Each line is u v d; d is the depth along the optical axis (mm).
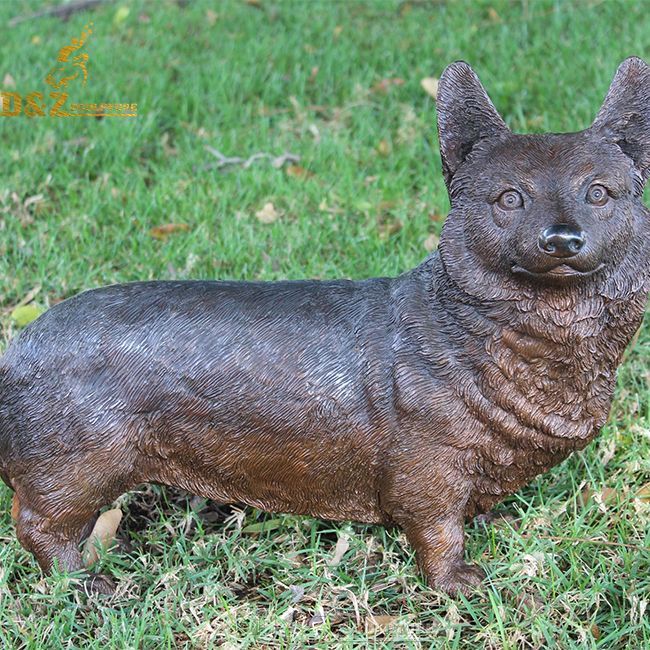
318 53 10312
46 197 8156
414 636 4594
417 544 4855
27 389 4695
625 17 10492
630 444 5711
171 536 5398
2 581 4895
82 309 4797
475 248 4348
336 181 8242
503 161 4281
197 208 7789
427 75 9734
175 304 4793
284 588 5059
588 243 4086
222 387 4688
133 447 4773
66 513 4777
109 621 4715
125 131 8844
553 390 4512
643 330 6574
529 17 10641
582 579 4867
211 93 9555
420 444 4625
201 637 4660
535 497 5438
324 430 4703
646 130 4371
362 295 4805
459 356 4531
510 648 4496
